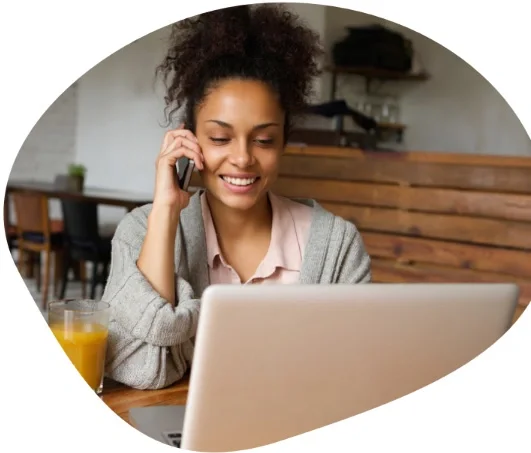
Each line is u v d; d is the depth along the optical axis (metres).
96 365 1.44
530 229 2.96
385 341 1.24
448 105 6.18
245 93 1.56
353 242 1.76
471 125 6.14
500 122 6.06
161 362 1.50
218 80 1.57
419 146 6.24
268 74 1.58
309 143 5.40
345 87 6.12
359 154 3.44
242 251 1.72
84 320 1.42
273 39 1.62
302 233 1.76
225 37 1.59
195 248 1.68
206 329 1.14
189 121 1.67
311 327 1.18
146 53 6.17
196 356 1.16
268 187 1.63
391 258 3.38
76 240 4.75
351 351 1.23
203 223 1.69
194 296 1.56
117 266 1.61
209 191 1.69
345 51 5.99
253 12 1.64
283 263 1.71
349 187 3.48
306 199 1.83
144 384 1.50
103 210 6.25
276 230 1.73
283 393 1.23
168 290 1.53
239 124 1.56
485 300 1.29
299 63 1.65
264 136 1.58
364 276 1.76
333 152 3.52
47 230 4.90
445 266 3.21
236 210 1.69
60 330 1.42
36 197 4.89
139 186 6.31
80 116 6.44
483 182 3.08
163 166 1.57
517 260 3.00
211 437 1.23
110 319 1.53
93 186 6.51
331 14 5.95
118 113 6.37
